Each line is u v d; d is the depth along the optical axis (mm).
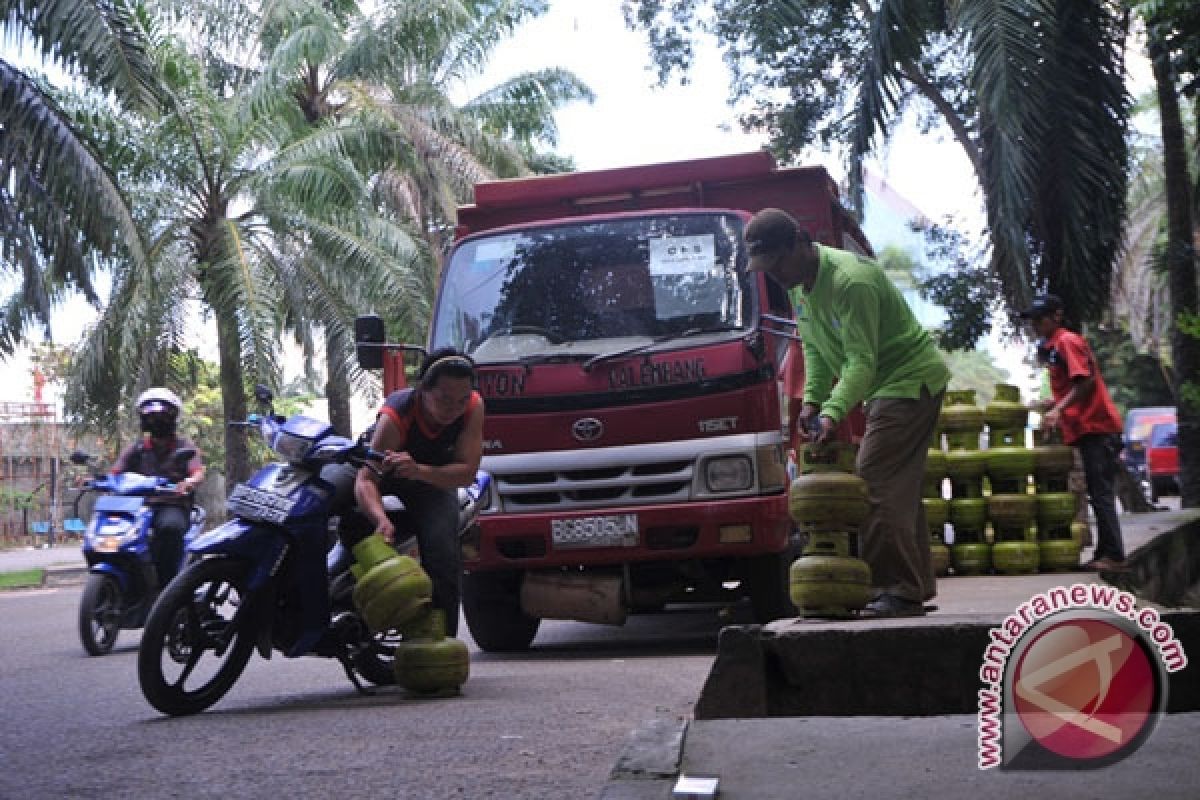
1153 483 30562
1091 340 45500
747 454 8289
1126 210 15477
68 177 16516
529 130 33344
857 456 6422
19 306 21922
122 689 7461
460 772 4605
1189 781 3820
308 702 6621
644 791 3957
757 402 8344
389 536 6441
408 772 4637
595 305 8742
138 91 16641
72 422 25484
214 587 6469
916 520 6395
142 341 24125
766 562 8602
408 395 6711
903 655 5125
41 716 6457
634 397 8391
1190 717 4703
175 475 10578
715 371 8344
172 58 22766
